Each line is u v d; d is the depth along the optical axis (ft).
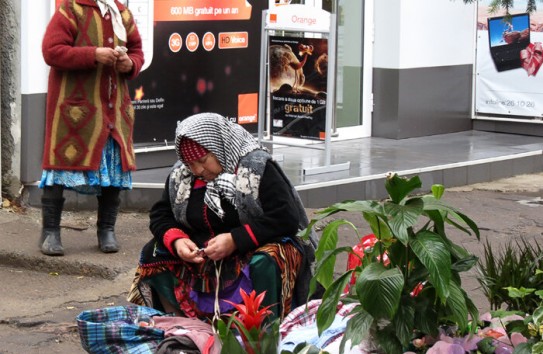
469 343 12.05
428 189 31.78
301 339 13.83
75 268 22.04
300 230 15.30
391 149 35.22
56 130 21.63
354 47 37.29
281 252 14.89
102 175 21.84
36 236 24.11
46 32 21.40
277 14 30.19
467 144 36.88
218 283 14.94
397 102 37.27
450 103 39.37
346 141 36.99
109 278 21.71
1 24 25.96
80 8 21.42
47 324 19.08
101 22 21.59
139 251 23.21
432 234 11.82
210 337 13.52
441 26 38.40
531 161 35.37
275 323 12.68
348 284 13.64
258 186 15.01
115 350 13.98
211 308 15.12
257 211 15.02
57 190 22.17
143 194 27.27
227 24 31.07
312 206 28.37
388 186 12.19
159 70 29.50
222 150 15.06
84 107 21.50
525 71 38.93
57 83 21.62
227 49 31.19
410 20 37.06
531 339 11.89
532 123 39.14
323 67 29.99
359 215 27.58
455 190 32.12
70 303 20.30
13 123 26.30
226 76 31.27
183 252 14.90
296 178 29.17
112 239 22.97
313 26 29.78
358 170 30.83
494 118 39.91
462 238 25.66
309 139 30.63
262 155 15.20
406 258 12.01
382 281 11.39
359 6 37.14
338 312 13.99
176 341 13.74
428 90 38.27
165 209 15.69
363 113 37.78
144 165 29.53
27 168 26.63
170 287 15.46
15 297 20.61
